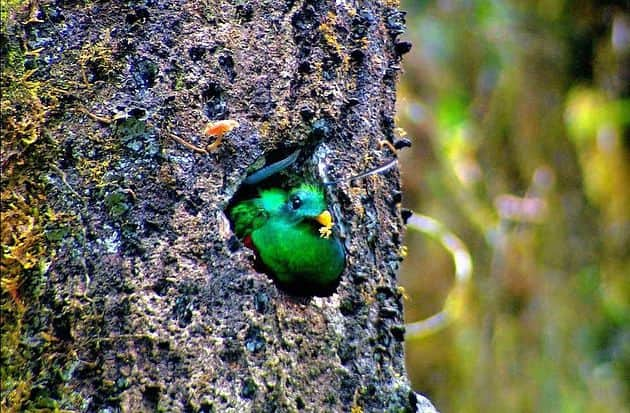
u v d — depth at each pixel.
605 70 20.17
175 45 9.15
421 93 18.80
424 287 19.39
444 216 19.14
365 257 9.90
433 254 19.47
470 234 19.42
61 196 8.67
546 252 20.02
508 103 19.58
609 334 20.28
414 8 19.05
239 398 8.80
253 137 9.34
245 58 9.41
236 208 10.08
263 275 9.16
